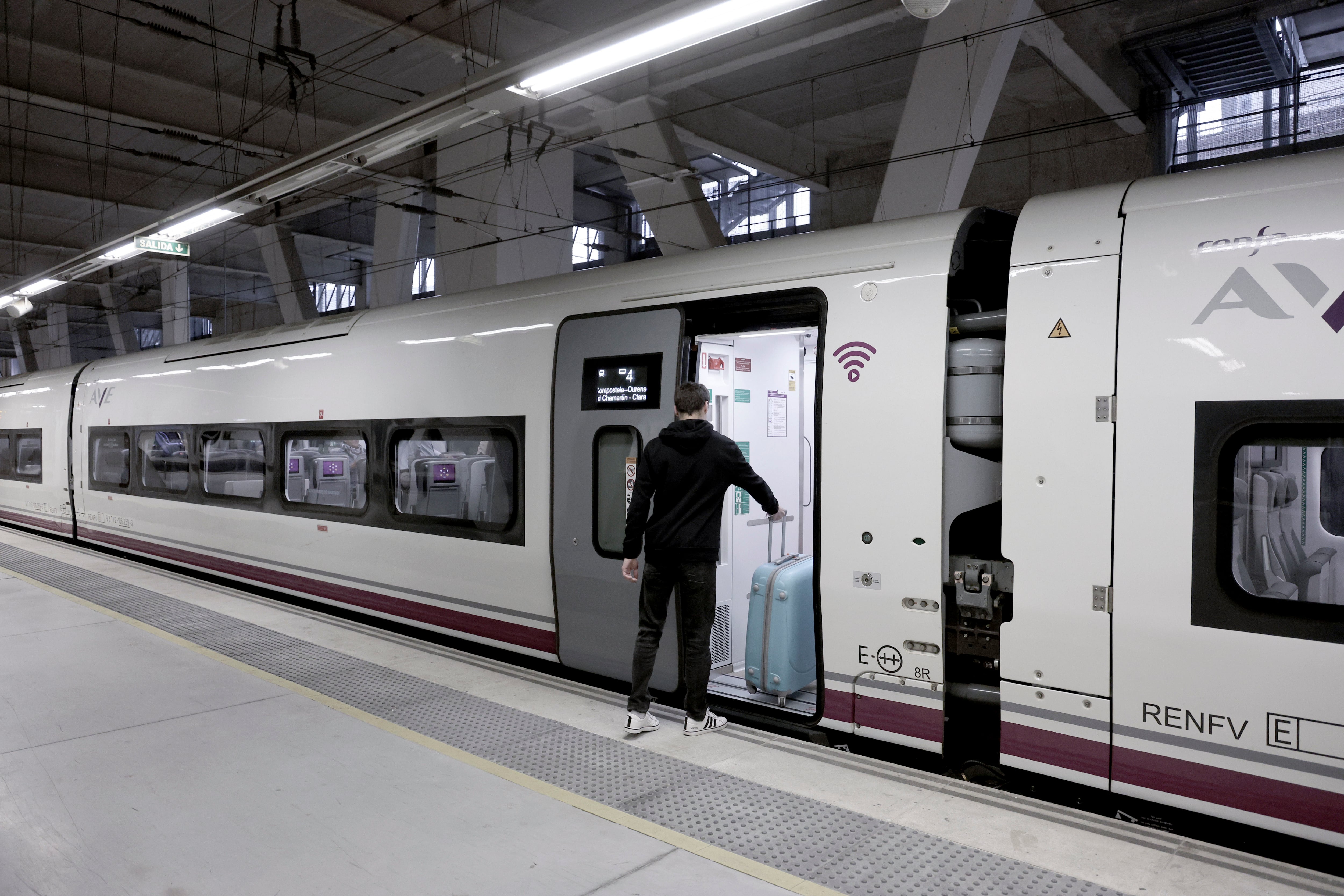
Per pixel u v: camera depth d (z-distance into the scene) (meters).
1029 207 3.39
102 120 12.71
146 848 2.97
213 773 3.58
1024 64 13.38
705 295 4.28
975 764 3.53
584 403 4.71
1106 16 11.72
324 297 31.50
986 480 3.51
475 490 5.47
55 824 3.15
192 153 15.70
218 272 27.91
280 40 9.68
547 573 4.96
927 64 9.57
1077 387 3.10
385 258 16.16
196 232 7.91
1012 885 2.65
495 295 5.45
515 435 5.13
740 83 13.91
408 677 4.92
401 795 3.37
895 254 3.66
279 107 13.66
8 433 12.16
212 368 8.02
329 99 13.65
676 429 3.85
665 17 3.89
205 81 12.93
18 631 6.02
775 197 20.55
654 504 4.06
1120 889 2.61
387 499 6.05
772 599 4.25
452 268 14.27
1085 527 3.08
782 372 5.27
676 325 4.34
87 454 10.13
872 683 3.65
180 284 24.25
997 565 3.32
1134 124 14.10
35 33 11.24
